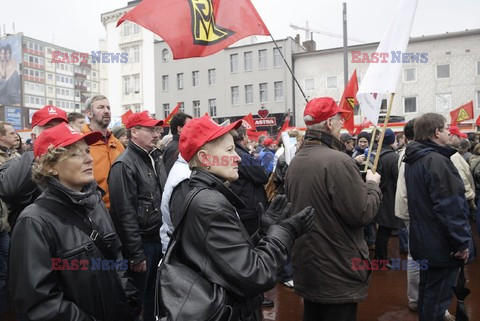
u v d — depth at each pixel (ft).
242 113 113.39
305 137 8.96
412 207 9.97
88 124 12.84
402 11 9.95
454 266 9.50
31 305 5.81
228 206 5.68
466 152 25.71
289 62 105.81
